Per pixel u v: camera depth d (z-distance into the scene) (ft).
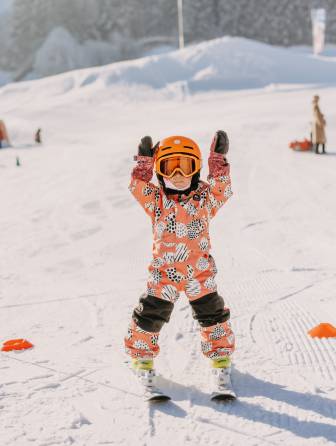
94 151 67.26
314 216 29.01
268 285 17.57
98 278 19.72
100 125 109.91
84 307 16.08
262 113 97.45
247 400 9.97
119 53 333.83
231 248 23.13
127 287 18.22
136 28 346.74
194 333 13.42
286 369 11.25
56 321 14.87
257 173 44.01
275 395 10.14
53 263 22.35
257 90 142.51
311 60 167.02
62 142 88.43
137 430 9.02
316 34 170.09
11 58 365.40
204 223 10.48
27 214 33.76
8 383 10.86
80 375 11.19
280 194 35.50
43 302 16.83
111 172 48.39
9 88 173.58
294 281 17.93
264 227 26.96
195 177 10.52
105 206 34.83
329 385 10.52
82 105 141.79
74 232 28.19
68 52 318.45
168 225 10.30
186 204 10.31
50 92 163.63
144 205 10.50
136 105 138.62
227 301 15.96
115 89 152.35
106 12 342.85
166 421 9.29
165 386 10.59
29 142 92.53
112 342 13.07
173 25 349.82
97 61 328.70
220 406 9.76
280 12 301.43
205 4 315.78
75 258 23.08
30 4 349.41
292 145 56.29
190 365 11.54
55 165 57.88
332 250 21.91
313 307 15.23
